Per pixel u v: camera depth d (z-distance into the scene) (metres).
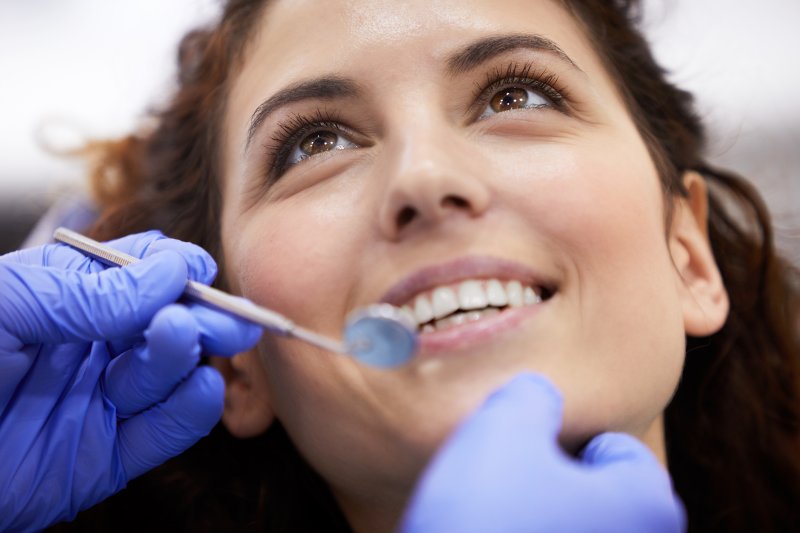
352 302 1.00
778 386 1.60
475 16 1.07
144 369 1.00
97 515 1.44
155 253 1.07
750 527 1.56
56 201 2.11
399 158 0.96
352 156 1.07
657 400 1.02
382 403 0.96
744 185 1.61
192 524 1.44
